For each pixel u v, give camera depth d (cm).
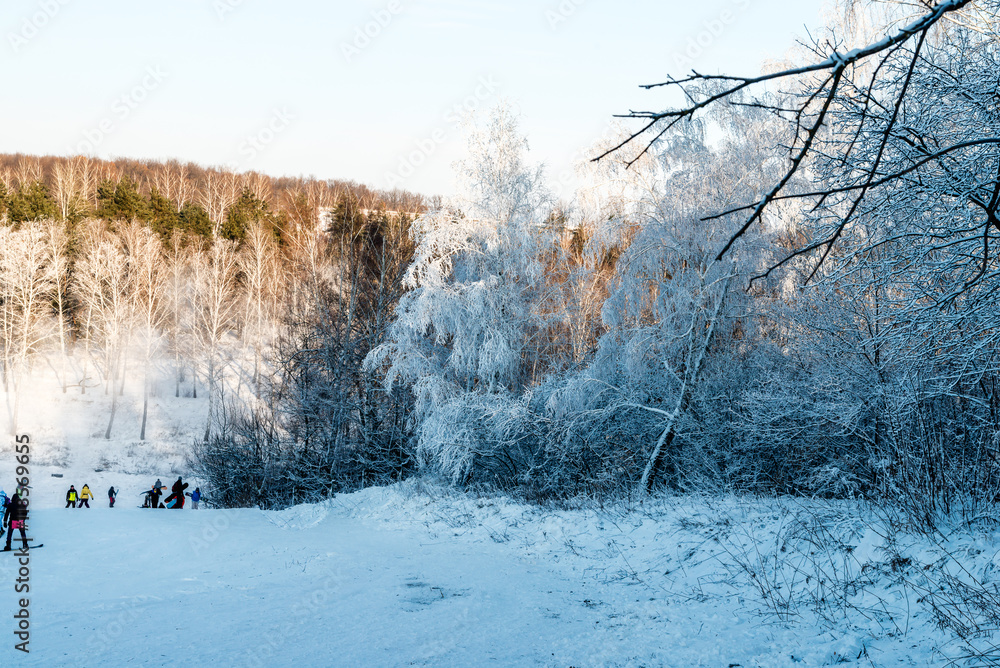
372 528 1605
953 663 488
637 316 1711
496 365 1941
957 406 882
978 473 809
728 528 1020
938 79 647
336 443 2409
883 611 636
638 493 1516
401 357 2048
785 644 591
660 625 683
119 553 1168
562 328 2241
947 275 648
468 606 779
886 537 760
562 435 1766
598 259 2019
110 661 545
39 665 533
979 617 550
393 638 630
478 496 1816
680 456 1597
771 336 1456
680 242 1605
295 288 3011
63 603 788
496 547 1292
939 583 636
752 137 1486
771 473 1366
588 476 1744
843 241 736
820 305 1071
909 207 623
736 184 1505
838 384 1081
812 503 1076
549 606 791
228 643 607
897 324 686
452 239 2000
